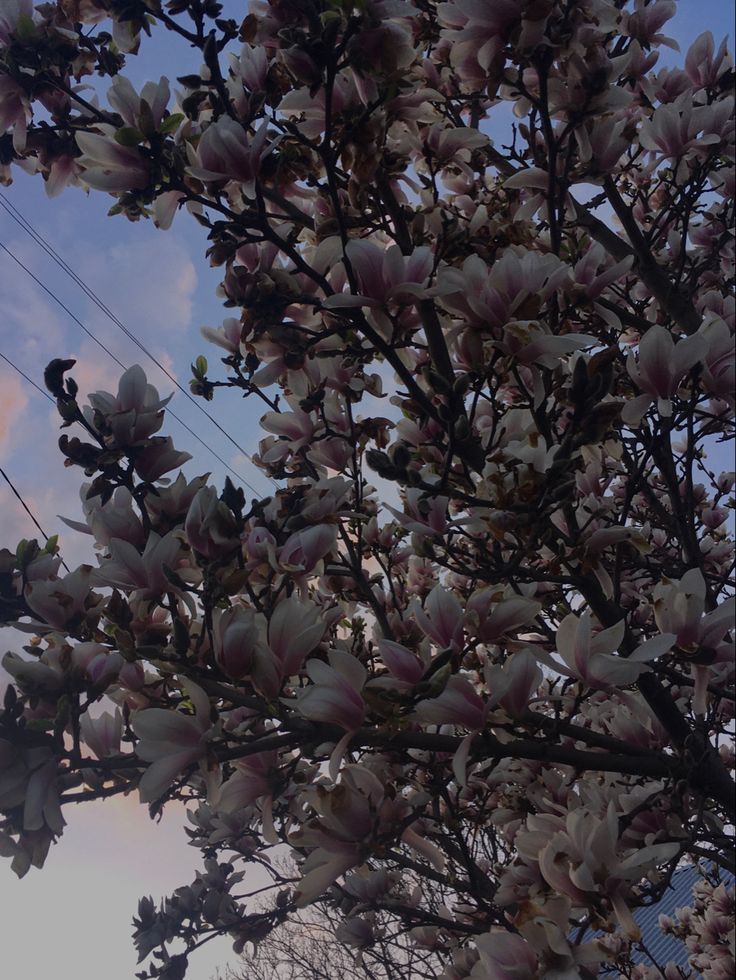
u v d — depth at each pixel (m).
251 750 1.99
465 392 2.50
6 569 2.26
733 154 3.85
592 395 2.30
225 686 2.29
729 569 3.31
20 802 1.81
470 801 3.87
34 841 1.84
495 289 2.42
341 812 2.13
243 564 2.47
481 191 4.22
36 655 2.24
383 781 2.84
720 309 3.59
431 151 3.35
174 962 4.06
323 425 3.40
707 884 5.62
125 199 2.72
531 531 2.37
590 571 2.71
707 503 5.05
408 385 2.70
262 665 1.99
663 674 2.81
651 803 2.58
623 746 2.62
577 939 2.18
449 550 2.71
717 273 4.73
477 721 2.17
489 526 2.31
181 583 2.12
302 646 2.04
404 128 3.24
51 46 2.82
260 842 4.30
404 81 2.65
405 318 2.87
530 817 2.38
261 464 3.59
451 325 2.97
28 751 1.83
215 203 2.69
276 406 3.47
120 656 2.03
